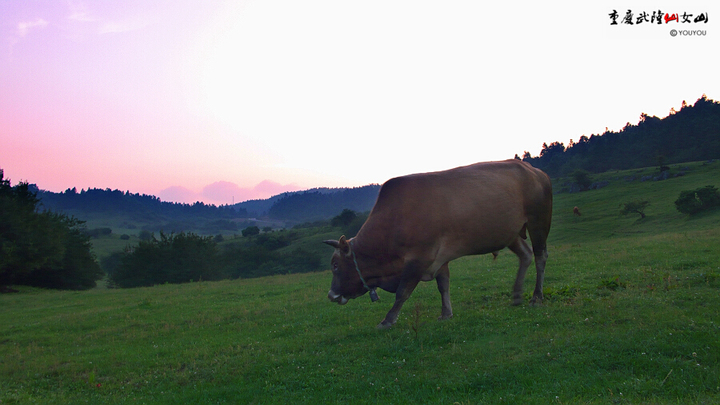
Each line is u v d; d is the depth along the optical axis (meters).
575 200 98.38
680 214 58.69
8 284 34.62
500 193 7.71
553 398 4.29
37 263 34.12
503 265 14.34
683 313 6.19
